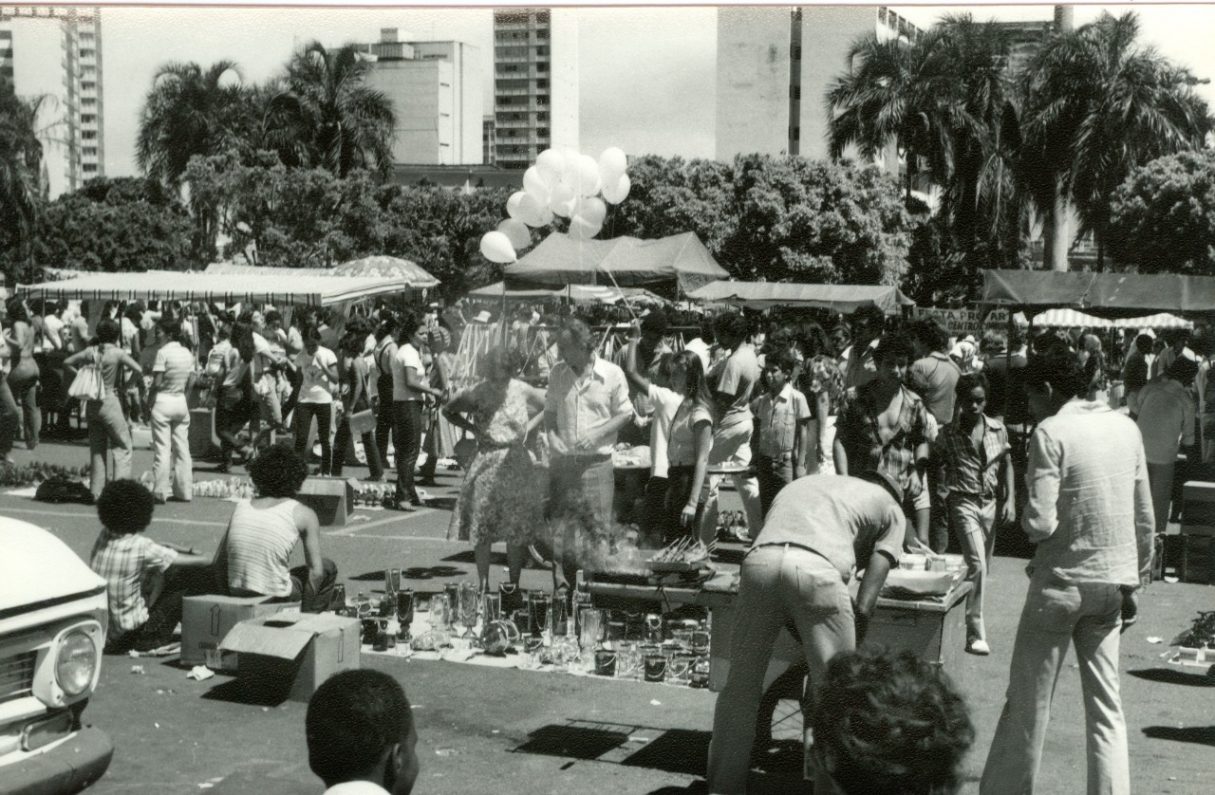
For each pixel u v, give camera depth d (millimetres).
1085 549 4227
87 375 11625
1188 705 6047
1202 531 9344
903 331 7086
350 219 31656
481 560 7664
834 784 1686
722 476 9438
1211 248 27000
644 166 36281
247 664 5902
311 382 13633
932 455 7074
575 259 12281
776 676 5020
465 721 5617
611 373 7406
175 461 12070
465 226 33219
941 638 4691
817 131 50219
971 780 4977
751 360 9312
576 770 4988
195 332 20156
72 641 3902
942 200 23234
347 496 11172
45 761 3793
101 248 28375
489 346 11602
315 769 2475
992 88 20172
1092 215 20234
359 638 6117
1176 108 18016
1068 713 5887
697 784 4852
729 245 35344
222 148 30500
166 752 5137
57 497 11883
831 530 4328
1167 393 10297
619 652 6512
